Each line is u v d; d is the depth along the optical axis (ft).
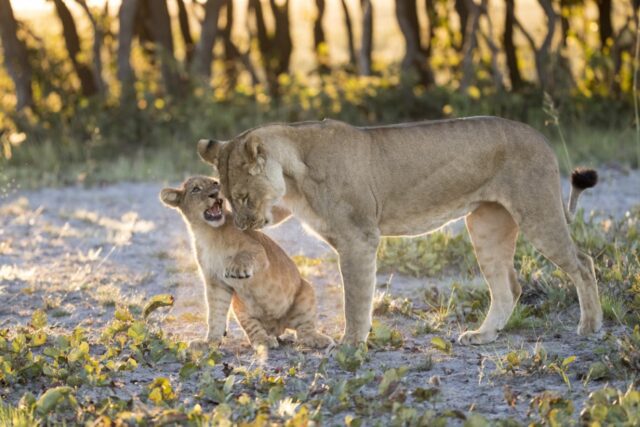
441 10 111.45
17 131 92.63
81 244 55.93
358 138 32.86
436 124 33.83
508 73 105.09
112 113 93.76
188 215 34.01
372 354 32.99
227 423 24.71
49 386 30.04
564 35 107.34
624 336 31.76
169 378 30.63
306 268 47.60
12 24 95.66
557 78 97.91
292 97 96.02
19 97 95.91
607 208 61.82
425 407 27.45
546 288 39.70
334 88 97.09
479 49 103.91
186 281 46.55
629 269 40.19
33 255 52.85
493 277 35.17
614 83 99.81
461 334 35.40
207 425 25.11
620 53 100.01
